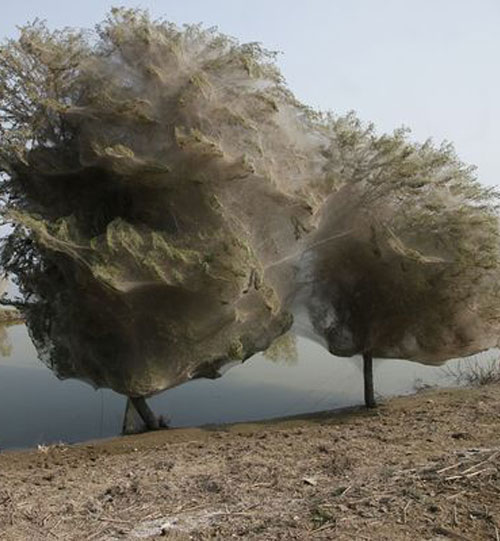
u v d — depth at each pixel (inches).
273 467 254.1
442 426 311.7
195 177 309.1
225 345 329.7
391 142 338.0
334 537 175.9
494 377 428.1
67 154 315.3
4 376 478.0
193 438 323.9
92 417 382.6
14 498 229.3
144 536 191.2
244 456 277.0
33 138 307.6
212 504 215.9
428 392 403.2
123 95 305.1
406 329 362.6
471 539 173.0
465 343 365.7
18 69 304.8
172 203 317.1
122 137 308.0
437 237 347.6
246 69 310.2
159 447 307.4
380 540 173.5
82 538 193.0
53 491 239.9
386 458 260.8
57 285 332.5
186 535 188.5
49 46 303.0
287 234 335.9
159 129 308.0
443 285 349.4
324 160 341.7
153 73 302.7
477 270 348.2
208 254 299.9
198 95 303.3
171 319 315.0
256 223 325.7
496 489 199.8
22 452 313.3
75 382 460.1
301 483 232.7
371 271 358.3
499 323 365.4
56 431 357.4
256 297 323.0
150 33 301.9
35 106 308.7
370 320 363.9
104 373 328.5
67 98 309.0
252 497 219.9
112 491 234.2
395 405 370.3
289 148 328.5
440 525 180.4
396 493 203.6
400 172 337.4
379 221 349.7
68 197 324.2
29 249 333.4
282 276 346.9
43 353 354.0
